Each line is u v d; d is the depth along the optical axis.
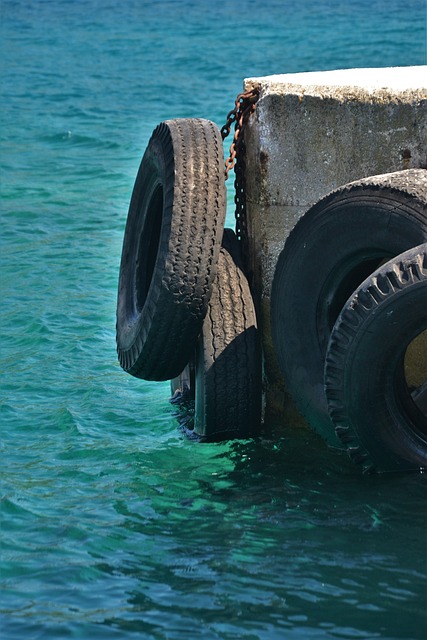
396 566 10.80
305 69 60.00
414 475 12.74
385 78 14.09
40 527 11.89
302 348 13.53
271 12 100.31
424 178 12.61
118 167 34.88
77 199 30.20
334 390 12.47
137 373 14.60
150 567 10.95
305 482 12.90
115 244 25.06
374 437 12.48
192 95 51.00
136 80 57.25
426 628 9.72
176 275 13.38
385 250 12.66
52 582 10.70
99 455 13.99
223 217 13.55
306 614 9.98
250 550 11.22
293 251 13.43
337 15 94.50
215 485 12.95
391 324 12.06
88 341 18.47
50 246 24.91
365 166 13.57
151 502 12.50
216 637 9.66
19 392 16.28
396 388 12.59
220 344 14.02
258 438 14.38
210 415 14.12
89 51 73.88
